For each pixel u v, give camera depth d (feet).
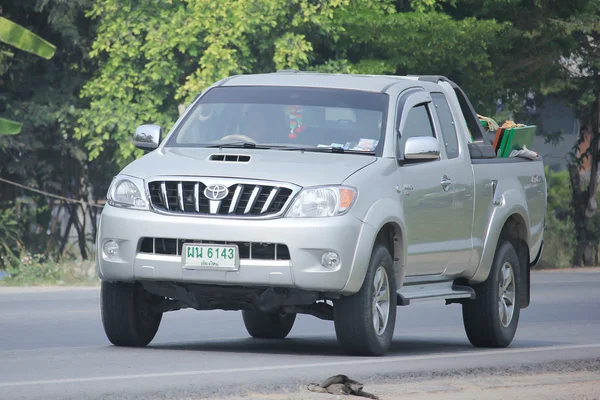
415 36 249.96
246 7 239.50
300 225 83.56
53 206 268.41
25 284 200.85
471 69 265.54
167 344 101.50
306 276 83.71
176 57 253.44
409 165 93.81
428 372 80.02
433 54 255.91
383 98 96.43
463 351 102.06
